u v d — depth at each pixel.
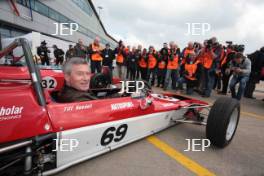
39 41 11.14
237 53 5.73
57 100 2.09
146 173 1.94
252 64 6.97
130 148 2.43
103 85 3.25
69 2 24.83
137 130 2.40
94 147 1.92
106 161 2.10
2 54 1.83
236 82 6.04
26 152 1.42
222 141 2.44
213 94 7.30
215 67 6.23
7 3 15.66
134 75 10.41
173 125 3.30
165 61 8.04
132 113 2.25
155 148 2.48
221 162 2.24
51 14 21.16
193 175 1.96
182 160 2.23
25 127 1.40
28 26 17.94
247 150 2.60
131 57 10.27
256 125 3.77
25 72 3.08
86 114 1.82
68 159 1.71
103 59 9.45
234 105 2.48
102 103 2.01
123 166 2.03
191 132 3.11
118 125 2.09
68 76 1.96
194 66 6.58
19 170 1.48
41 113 1.50
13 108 1.37
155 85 9.05
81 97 1.98
